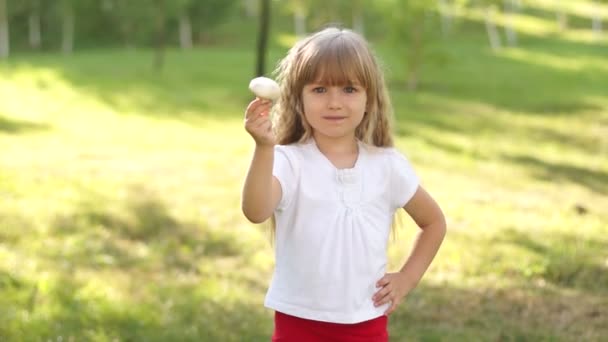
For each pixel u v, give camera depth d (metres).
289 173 2.66
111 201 8.85
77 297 5.32
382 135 2.85
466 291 5.64
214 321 5.05
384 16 28.39
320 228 2.66
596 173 13.41
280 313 2.76
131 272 6.29
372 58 2.71
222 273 6.34
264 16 21.55
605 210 9.40
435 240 2.87
